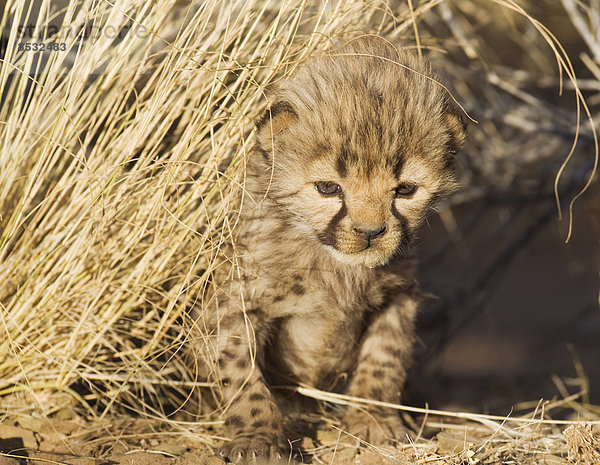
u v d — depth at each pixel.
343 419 8.96
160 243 8.76
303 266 8.51
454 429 9.27
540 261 33.16
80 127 9.13
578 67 19.67
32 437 8.06
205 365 9.17
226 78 9.11
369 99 7.70
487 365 19.06
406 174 7.73
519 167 14.90
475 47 13.66
